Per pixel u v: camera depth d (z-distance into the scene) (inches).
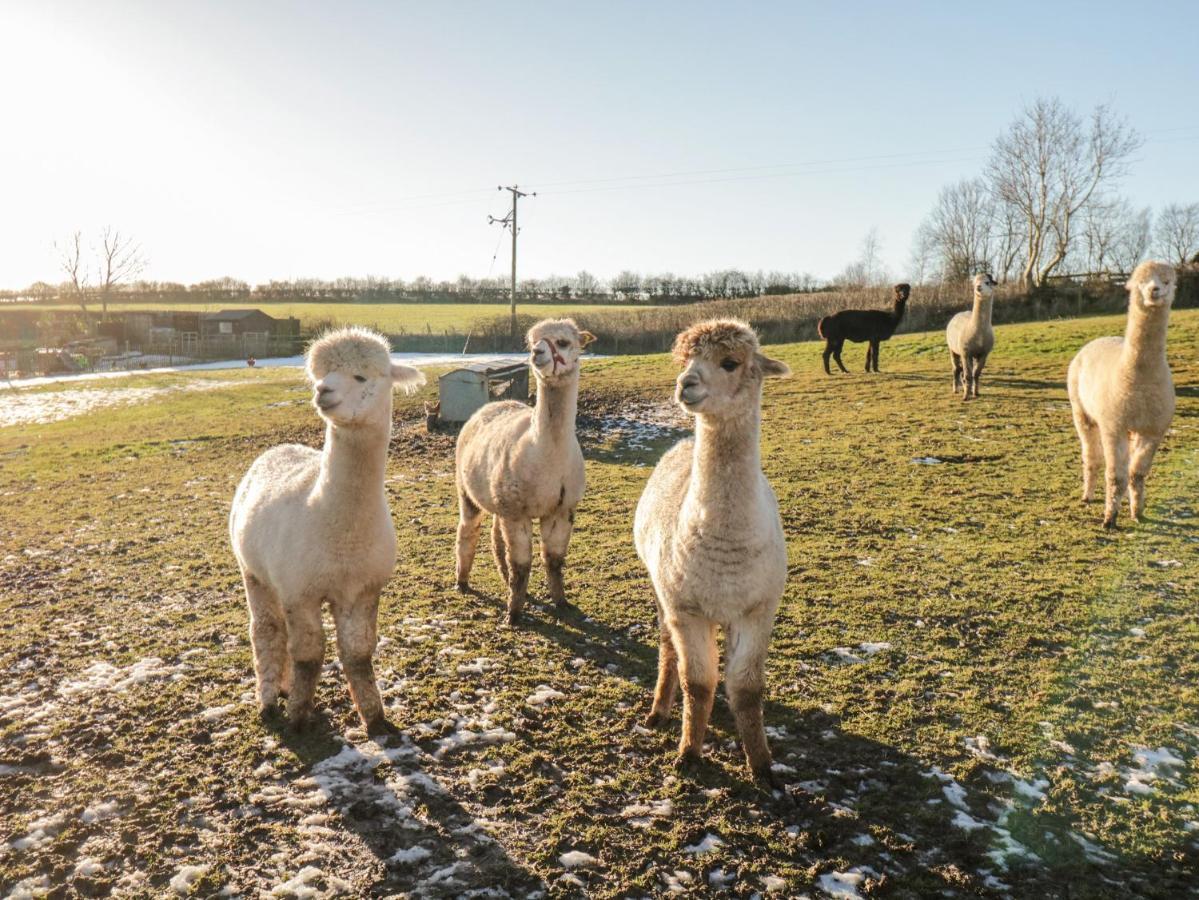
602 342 1701.5
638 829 145.1
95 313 2711.6
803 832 142.7
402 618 252.2
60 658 232.8
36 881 135.0
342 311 3058.6
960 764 162.6
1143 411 302.5
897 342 1014.4
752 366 143.0
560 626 243.0
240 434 694.5
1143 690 190.4
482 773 162.9
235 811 152.6
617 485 435.8
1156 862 134.3
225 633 247.1
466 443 268.8
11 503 484.7
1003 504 354.9
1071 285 1801.2
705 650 157.8
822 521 341.4
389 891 130.0
